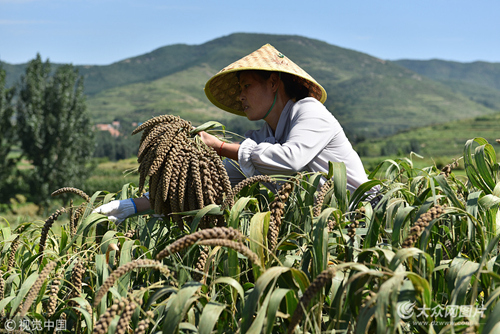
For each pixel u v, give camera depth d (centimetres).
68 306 159
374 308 117
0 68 3362
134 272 179
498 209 176
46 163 3362
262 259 143
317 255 145
